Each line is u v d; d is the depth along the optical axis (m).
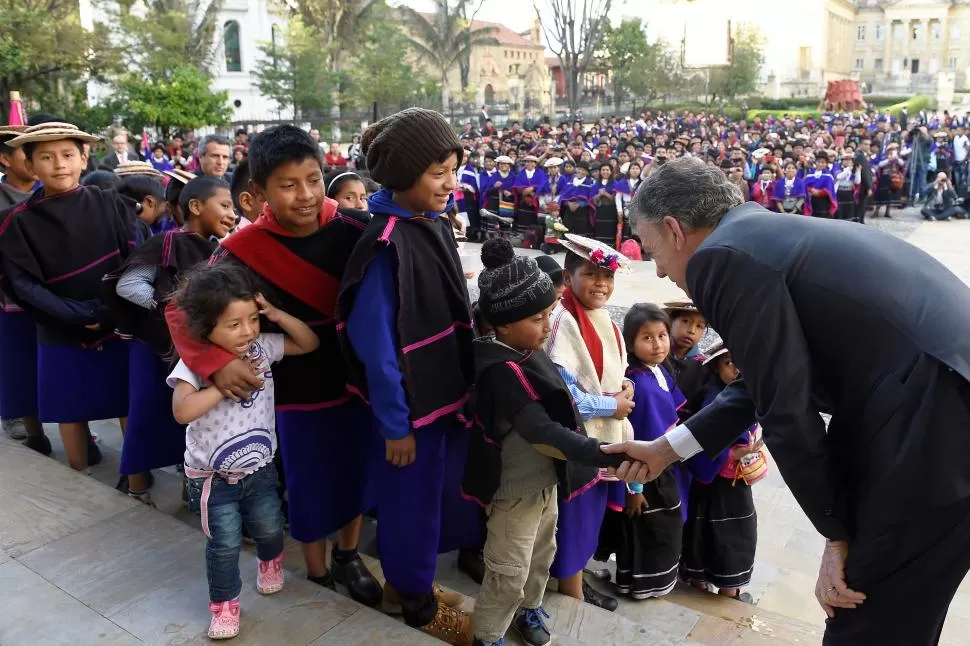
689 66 44.03
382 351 2.21
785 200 13.56
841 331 1.65
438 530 2.47
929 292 1.65
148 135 22.97
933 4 66.56
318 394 2.51
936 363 1.57
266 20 36.69
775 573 3.49
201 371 2.14
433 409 2.32
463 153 2.30
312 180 2.31
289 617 2.36
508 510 2.36
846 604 1.82
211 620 2.30
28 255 3.28
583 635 2.62
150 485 3.51
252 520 2.36
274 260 2.43
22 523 2.92
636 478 2.11
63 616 2.36
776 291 1.66
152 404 3.20
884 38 69.12
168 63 24.42
